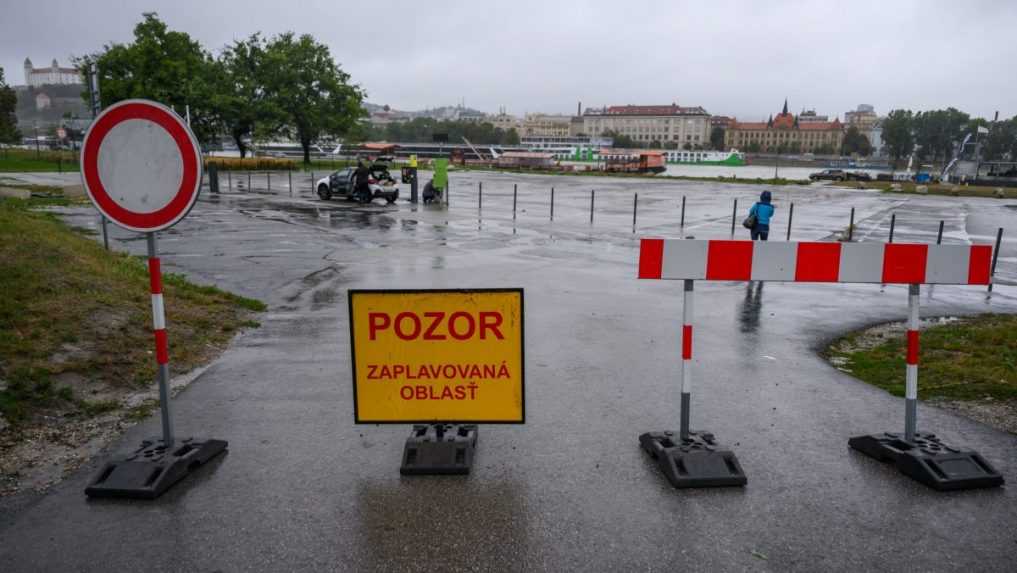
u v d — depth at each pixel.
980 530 4.13
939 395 6.61
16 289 7.89
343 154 125.81
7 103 90.88
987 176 75.75
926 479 4.68
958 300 12.34
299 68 72.62
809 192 46.75
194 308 9.25
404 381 5.00
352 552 3.84
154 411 5.92
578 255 16.06
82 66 62.62
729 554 3.86
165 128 4.59
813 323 9.98
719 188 49.44
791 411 6.13
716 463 4.75
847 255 4.88
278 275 12.77
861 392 6.68
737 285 13.00
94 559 3.76
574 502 4.42
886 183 62.31
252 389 6.52
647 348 8.23
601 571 3.68
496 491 4.55
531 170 82.62
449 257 15.25
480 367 4.98
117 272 10.09
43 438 5.23
